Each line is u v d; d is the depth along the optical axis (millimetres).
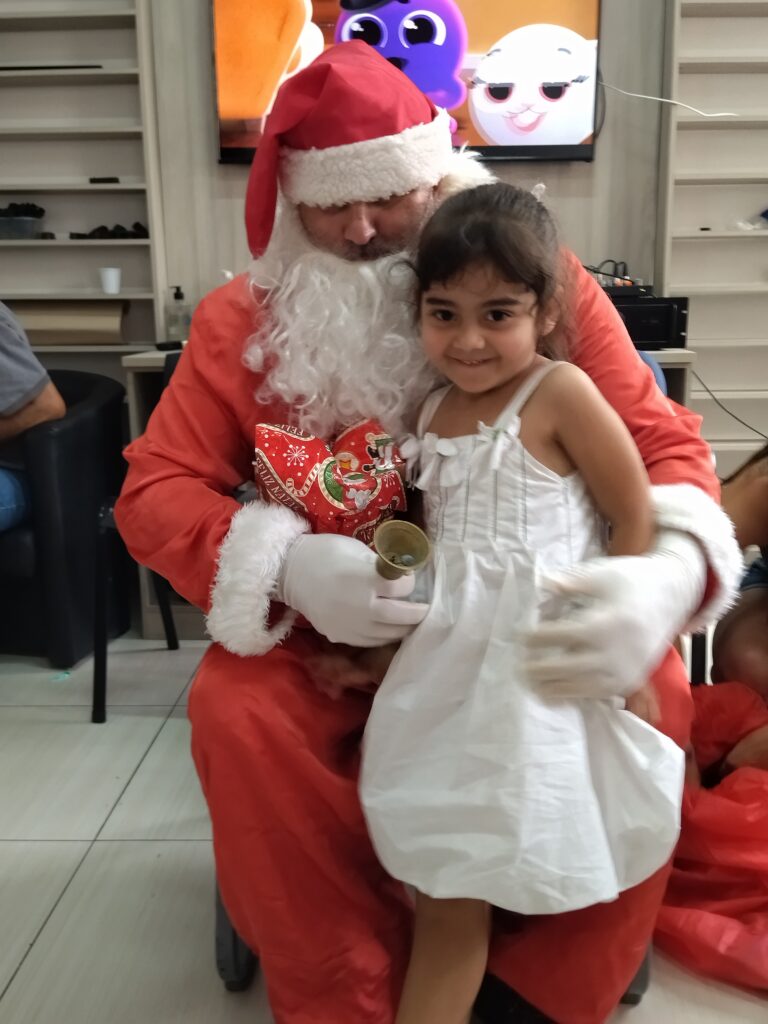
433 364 915
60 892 1212
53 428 1881
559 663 729
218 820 845
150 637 2209
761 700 1184
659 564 789
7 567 1928
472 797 752
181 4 2334
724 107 2416
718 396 2545
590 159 2365
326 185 911
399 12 2281
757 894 1054
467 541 828
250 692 843
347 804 832
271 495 889
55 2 2426
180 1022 976
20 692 1883
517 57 2303
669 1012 973
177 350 2123
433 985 805
